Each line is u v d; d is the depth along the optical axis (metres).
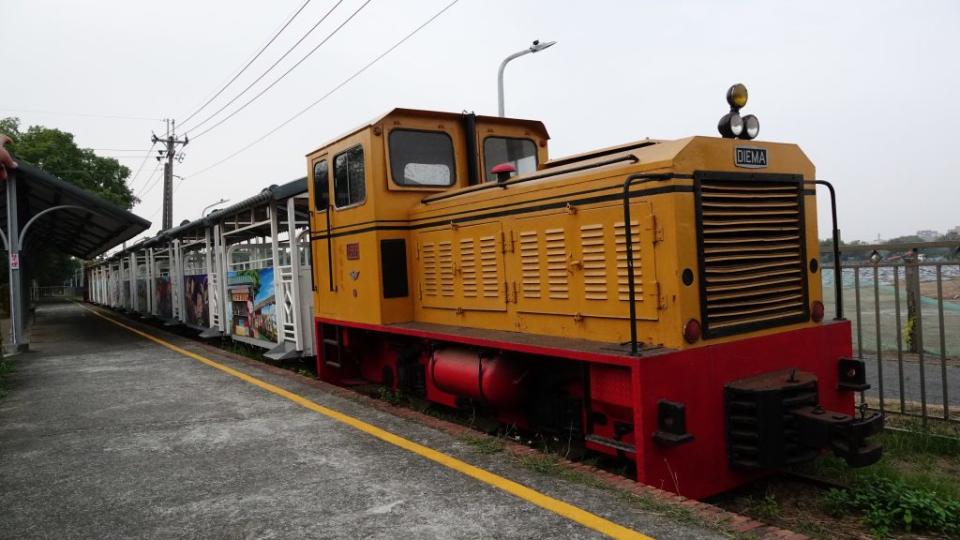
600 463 4.86
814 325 4.96
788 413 4.24
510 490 3.85
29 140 33.78
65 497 4.11
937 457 5.10
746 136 4.69
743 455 4.29
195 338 15.95
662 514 3.40
